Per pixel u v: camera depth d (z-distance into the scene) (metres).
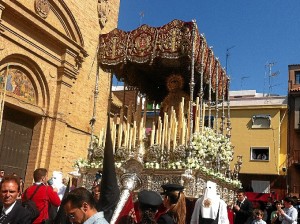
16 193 5.17
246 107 37.28
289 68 38.88
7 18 15.73
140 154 10.44
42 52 17.75
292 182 34.81
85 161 12.12
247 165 36.16
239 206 10.93
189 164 9.90
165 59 12.34
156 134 11.84
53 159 18.05
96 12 21.72
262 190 35.41
